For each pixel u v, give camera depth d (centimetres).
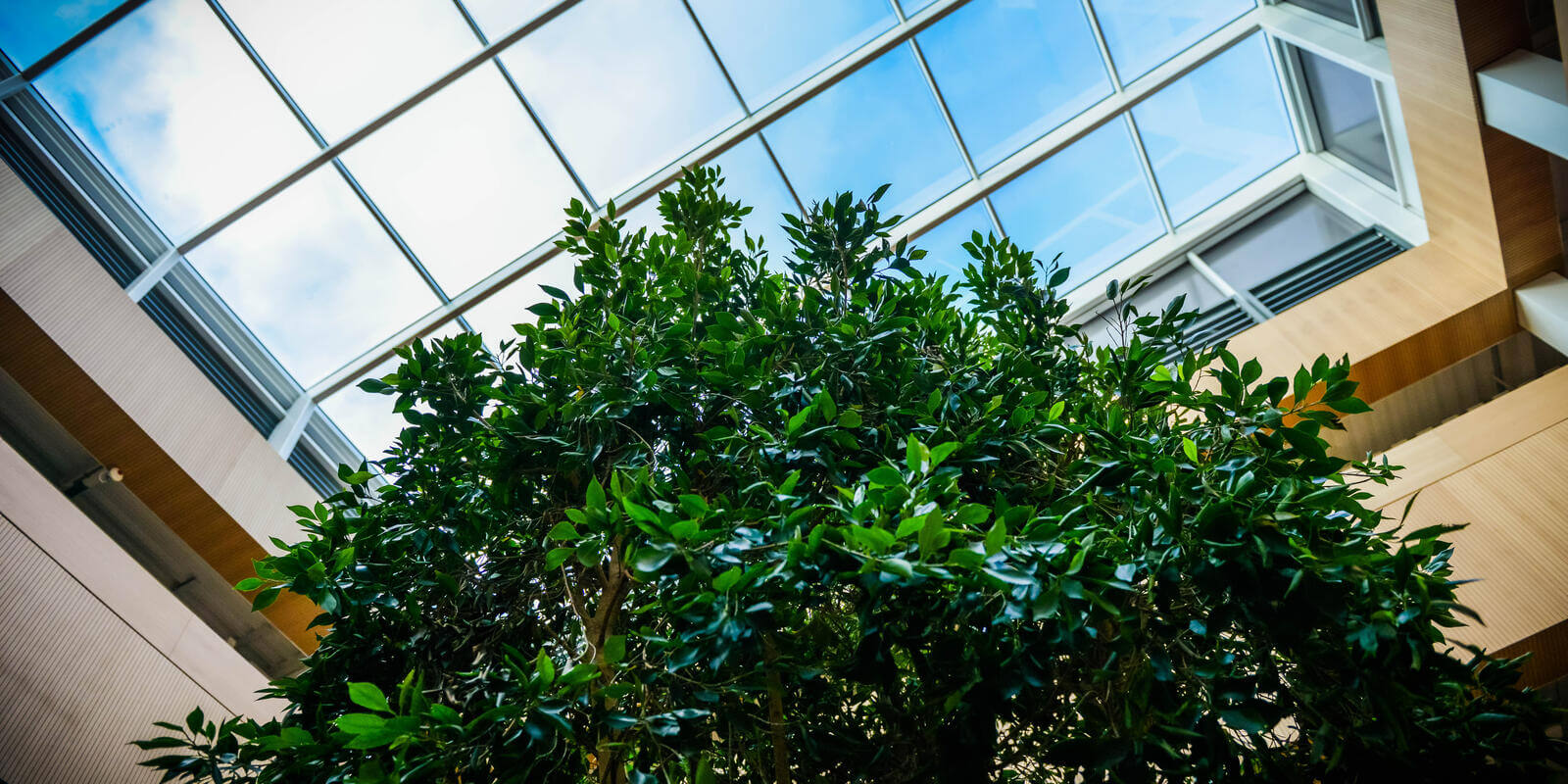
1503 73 579
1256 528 184
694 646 191
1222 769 198
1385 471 218
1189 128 848
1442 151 659
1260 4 823
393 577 266
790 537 177
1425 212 716
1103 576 173
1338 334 717
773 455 237
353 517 287
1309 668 200
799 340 282
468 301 769
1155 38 825
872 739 233
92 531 474
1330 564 180
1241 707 196
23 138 632
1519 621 565
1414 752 208
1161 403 267
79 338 550
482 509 276
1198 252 865
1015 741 252
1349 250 805
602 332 294
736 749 249
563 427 267
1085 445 276
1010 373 291
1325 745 199
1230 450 223
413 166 751
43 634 407
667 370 267
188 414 604
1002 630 206
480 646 265
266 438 702
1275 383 221
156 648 470
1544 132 557
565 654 283
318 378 768
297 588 249
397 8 724
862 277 332
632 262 326
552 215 783
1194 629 202
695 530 171
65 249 571
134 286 639
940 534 158
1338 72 779
